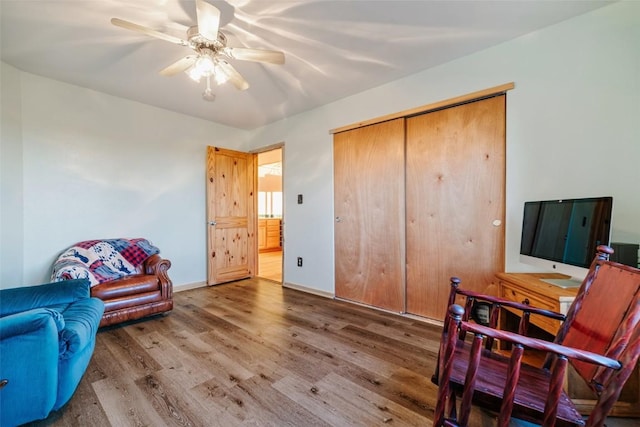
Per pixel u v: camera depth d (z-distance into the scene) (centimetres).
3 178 246
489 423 142
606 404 88
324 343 222
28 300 171
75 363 143
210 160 396
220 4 177
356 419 140
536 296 163
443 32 210
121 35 210
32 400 127
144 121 348
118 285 255
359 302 320
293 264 389
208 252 400
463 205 248
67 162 292
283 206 402
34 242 272
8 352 123
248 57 196
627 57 179
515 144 220
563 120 200
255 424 136
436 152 263
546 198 207
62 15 187
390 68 262
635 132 177
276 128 414
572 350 90
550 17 194
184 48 227
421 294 275
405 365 190
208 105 353
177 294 360
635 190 177
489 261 236
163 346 216
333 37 215
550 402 91
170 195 372
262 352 207
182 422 137
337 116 338
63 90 289
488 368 123
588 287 126
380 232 302
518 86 218
